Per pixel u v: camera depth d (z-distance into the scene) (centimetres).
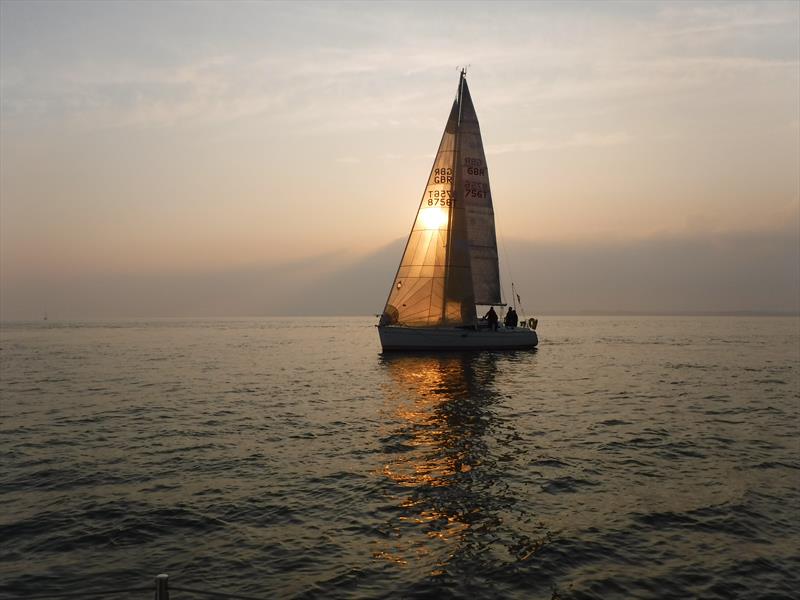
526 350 5109
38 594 839
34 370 4056
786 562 942
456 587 859
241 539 1032
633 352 5656
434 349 4619
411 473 1433
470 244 4797
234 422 2098
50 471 1455
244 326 18000
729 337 9050
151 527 1086
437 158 4503
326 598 828
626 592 847
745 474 1428
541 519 1123
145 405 2488
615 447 1706
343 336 10238
